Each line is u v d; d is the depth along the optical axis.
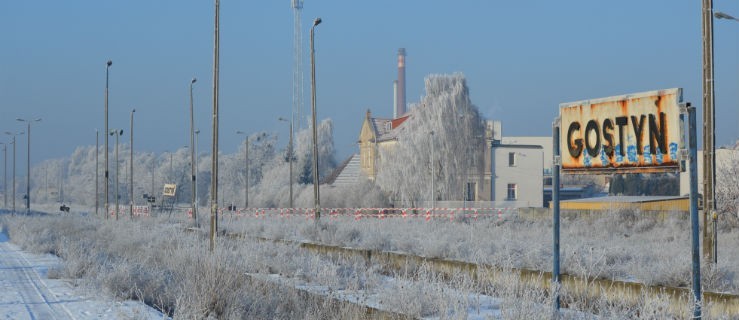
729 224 38.78
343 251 26.20
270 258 20.95
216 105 26.19
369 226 40.97
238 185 146.75
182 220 57.25
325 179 113.12
